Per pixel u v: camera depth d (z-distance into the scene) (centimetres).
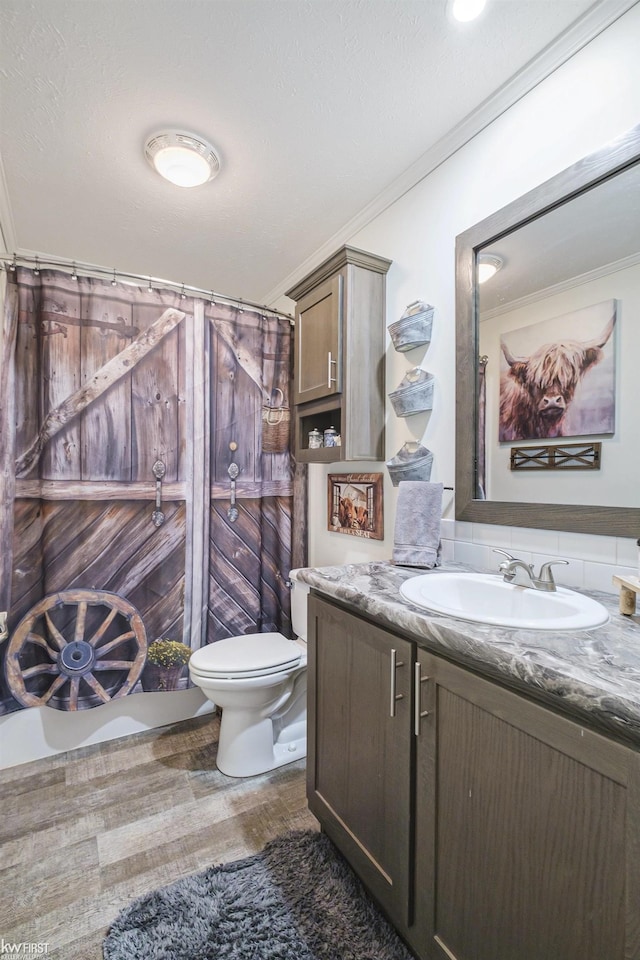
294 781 174
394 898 105
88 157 162
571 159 122
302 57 125
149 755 190
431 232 167
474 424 148
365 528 199
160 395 197
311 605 143
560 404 124
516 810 77
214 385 212
